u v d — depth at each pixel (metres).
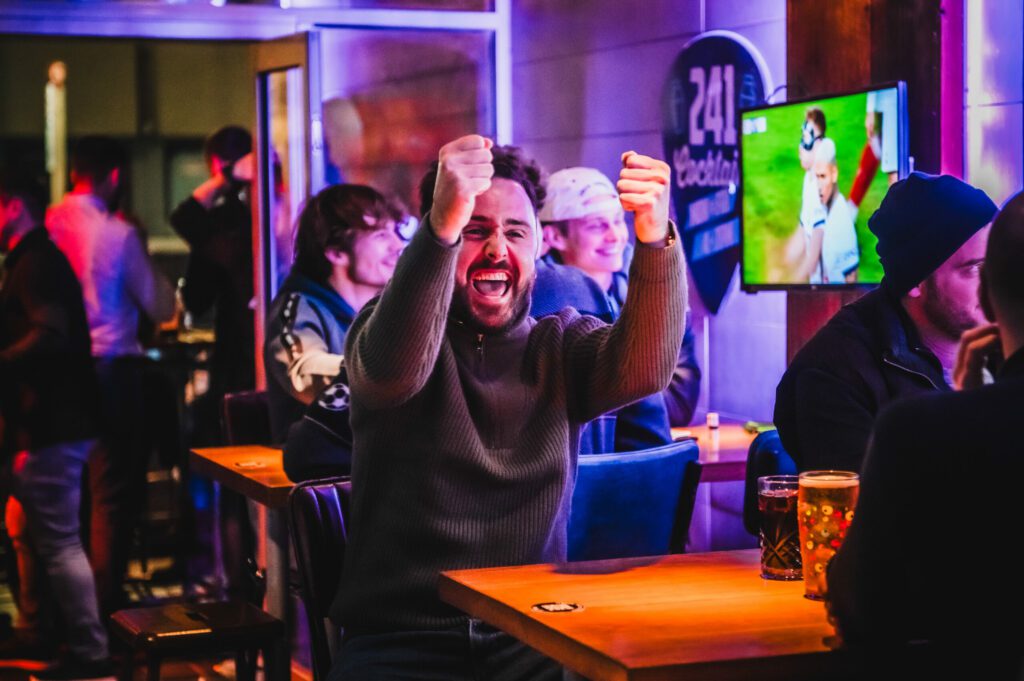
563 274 2.91
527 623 1.76
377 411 2.25
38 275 4.70
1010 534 1.49
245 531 3.79
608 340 2.26
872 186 3.57
